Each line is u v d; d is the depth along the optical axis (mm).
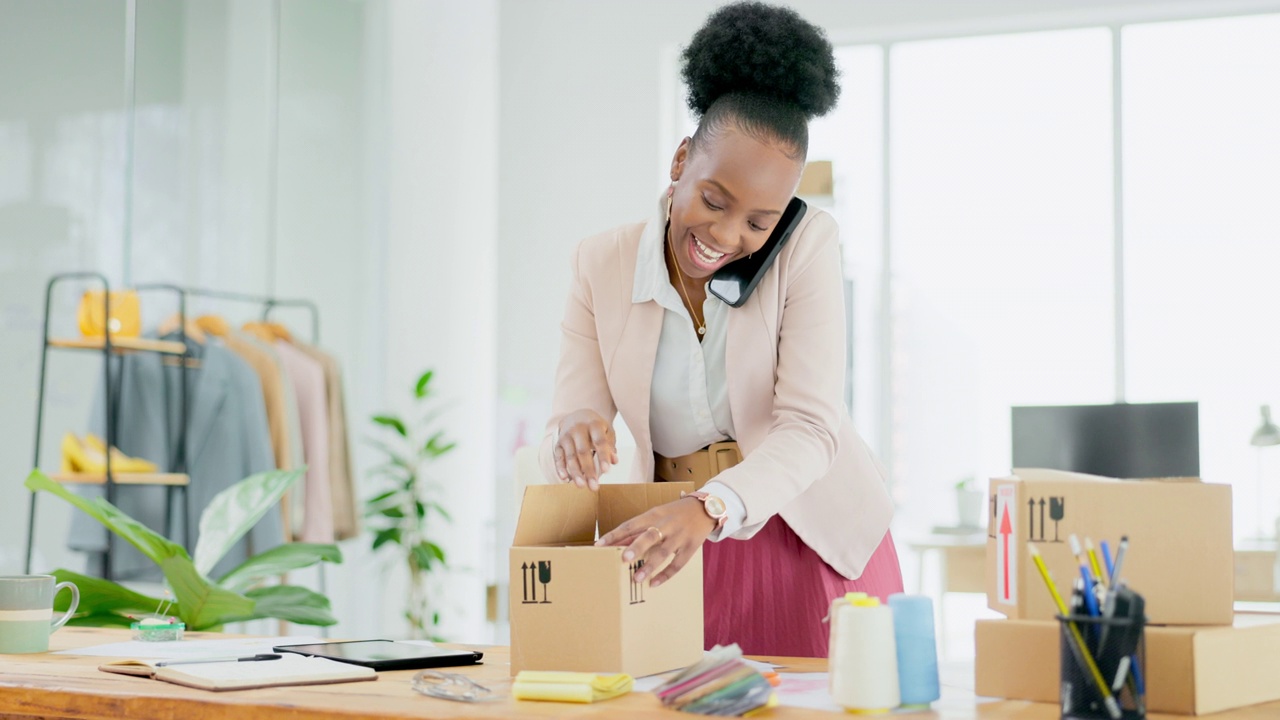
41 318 3969
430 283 4695
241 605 2074
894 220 5180
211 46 4496
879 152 5207
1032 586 1169
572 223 5344
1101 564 1157
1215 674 1062
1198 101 4891
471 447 4793
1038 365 5000
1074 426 2734
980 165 5109
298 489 4031
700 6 5262
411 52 4699
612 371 1579
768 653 1627
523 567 1248
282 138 4703
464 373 4793
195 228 4430
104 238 4164
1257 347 4785
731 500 1281
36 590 1458
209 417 3850
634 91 5320
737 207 1359
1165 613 1149
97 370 3992
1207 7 4770
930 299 5121
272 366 3924
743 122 1344
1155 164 4926
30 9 4035
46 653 1447
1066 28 5023
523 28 5453
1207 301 4848
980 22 4969
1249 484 4734
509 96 5445
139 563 3732
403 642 1491
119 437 3844
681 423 1591
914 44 5199
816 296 1505
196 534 3805
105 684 1179
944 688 1202
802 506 1610
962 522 4957
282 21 4723
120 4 4234
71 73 4117
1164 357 4871
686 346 1556
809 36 1395
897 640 1080
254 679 1148
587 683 1076
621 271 1578
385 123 4672
